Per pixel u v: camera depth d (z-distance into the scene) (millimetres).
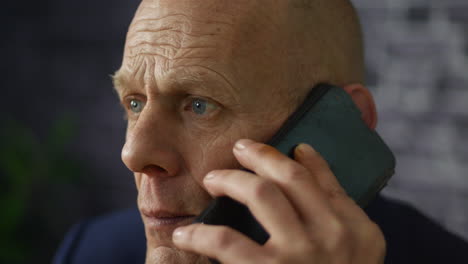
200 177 715
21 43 3076
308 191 583
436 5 1920
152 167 721
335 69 829
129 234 1295
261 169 613
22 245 2736
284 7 744
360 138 741
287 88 741
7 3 3086
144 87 734
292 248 554
